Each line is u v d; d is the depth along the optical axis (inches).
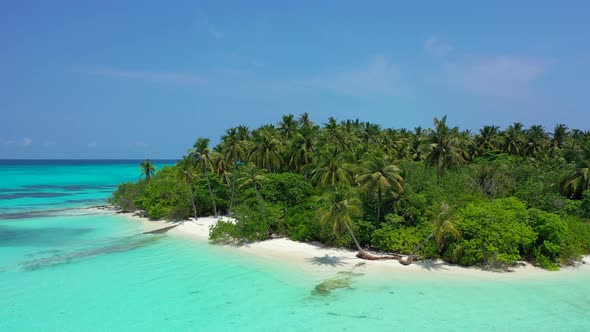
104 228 2519.7
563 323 1096.8
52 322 1111.0
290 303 1247.5
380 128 4119.1
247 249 1931.6
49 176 7790.4
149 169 3612.2
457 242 1633.9
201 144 2578.7
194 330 1061.1
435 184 2108.8
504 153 3821.4
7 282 1456.7
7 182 6323.8
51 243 2096.5
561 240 1611.7
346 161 2314.2
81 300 1278.3
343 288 1376.7
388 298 1280.8
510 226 1576.0
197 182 2930.6
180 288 1390.3
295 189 2490.2
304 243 2015.3
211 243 2082.9
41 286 1412.4
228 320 1124.5
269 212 2196.1
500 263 1595.7
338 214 1599.4
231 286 1409.9
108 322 1111.6
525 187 2235.5
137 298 1295.5
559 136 4138.8
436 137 2463.1
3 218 2891.2
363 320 1118.4
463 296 1295.5
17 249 1964.8
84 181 6624.0
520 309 1192.2
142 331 1055.0
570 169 2458.2
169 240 2167.8
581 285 1398.9
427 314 1157.1
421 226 1793.8
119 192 3417.8
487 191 2363.4
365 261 1688.0
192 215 2856.8
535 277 1482.5
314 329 1063.6
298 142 2974.9
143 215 3004.4
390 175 1738.4
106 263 1705.2
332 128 3339.1
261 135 3002.0
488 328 1066.1
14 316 1150.3
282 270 1589.6
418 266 1611.7
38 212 3189.0
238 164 3238.2
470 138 4237.2
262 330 1059.9
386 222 1840.6
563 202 2101.4
